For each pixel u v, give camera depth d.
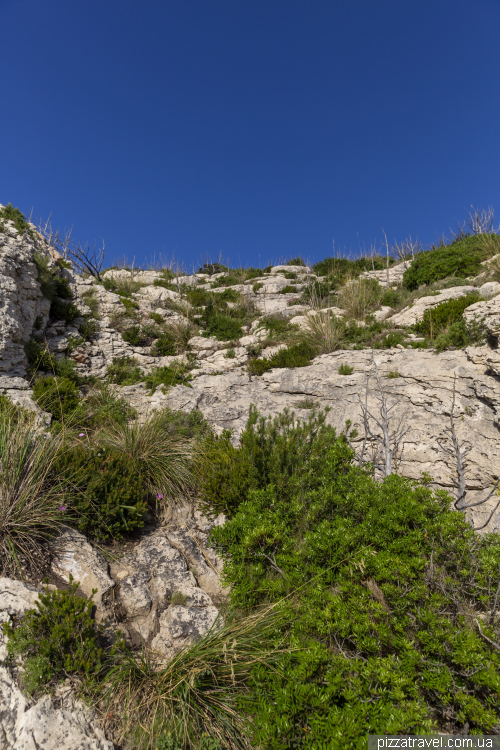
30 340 8.95
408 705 2.44
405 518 3.77
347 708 2.46
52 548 3.89
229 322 13.44
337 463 4.95
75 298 11.29
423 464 6.46
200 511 5.32
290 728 2.46
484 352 6.88
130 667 2.97
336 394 7.89
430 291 11.96
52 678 2.77
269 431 5.77
